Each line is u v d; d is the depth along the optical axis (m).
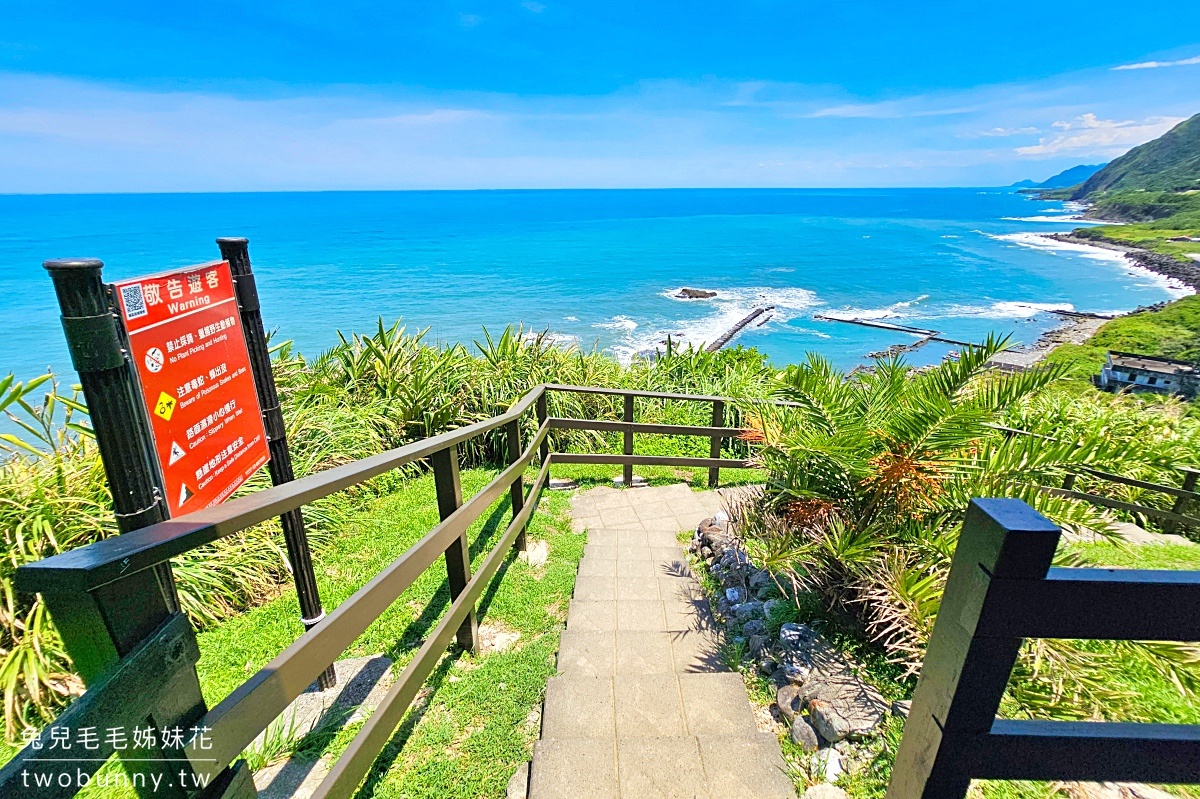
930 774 0.98
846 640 2.46
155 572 0.88
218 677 2.51
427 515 4.05
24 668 2.20
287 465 2.13
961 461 2.55
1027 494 2.51
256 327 1.96
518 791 1.84
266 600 3.10
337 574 3.34
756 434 3.02
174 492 1.42
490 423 2.68
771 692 2.31
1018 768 0.98
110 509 2.80
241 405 1.82
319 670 1.28
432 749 1.97
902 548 2.45
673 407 6.61
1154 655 2.02
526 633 2.73
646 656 2.56
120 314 1.24
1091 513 2.49
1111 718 1.93
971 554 0.87
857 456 2.59
